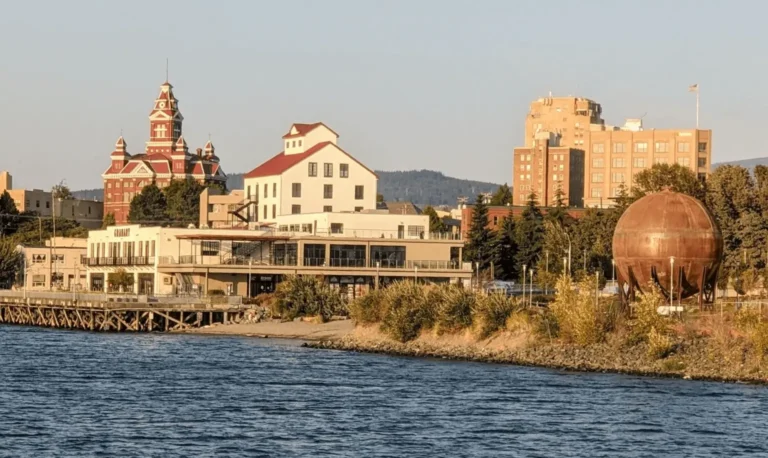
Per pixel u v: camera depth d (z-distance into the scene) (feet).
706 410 569.23
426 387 646.33
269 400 602.03
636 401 595.88
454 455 472.03
